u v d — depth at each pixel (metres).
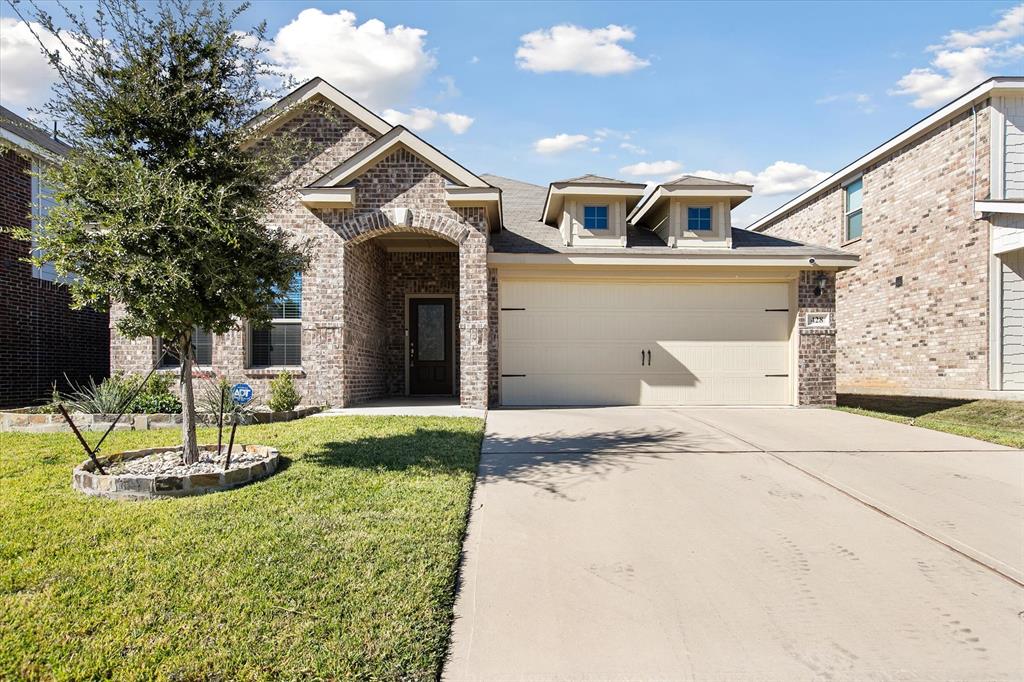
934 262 13.50
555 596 3.48
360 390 11.57
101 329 14.34
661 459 6.57
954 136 12.89
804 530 4.50
